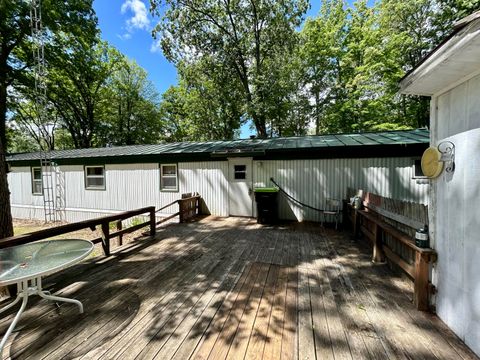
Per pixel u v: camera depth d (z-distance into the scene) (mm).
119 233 4375
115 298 2652
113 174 8891
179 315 2311
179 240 4957
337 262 3664
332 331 2033
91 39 13789
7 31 10969
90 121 18844
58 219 9734
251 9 13234
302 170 6727
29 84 13078
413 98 12141
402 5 10680
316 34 15359
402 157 5840
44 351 1850
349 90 13906
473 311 1736
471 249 1742
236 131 22266
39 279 2312
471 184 1731
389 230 3047
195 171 7902
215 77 14109
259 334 2010
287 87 14289
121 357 1772
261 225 6285
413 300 2441
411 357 1723
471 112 1723
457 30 1386
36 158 9852
